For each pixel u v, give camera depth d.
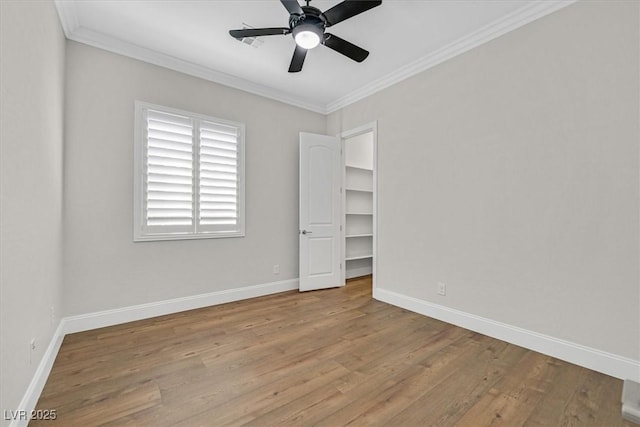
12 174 1.36
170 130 3.10
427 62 3.05
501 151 2.50
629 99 1.88
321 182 4.14
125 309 2.84
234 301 3.54
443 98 2.94
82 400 1.66
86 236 2.64
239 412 1.57
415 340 2.47
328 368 2.02
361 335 2.57
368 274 5.24
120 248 2.82
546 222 2.23
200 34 2.71
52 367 2.01
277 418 1.53
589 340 2.03
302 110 4.22
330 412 1.57
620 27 1.91
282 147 4.02
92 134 2.67
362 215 5.20
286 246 4.04
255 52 3.01
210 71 3.34
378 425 1.48
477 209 2.66
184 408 1.60
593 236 2.02
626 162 1.89
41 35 1.79
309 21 2.05
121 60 2.83
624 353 1.89
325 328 2.73
